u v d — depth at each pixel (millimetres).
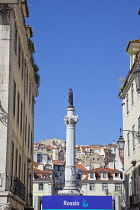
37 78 34312
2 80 18266
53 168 138500
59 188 136375
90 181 83688
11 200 17922
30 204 27984
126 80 32875
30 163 30875
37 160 142750
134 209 30031
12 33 19172
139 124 29062
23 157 25266
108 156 165875
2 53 18578
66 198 7461
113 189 82750
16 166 21641
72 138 55344
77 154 174125
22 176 24703
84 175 95250
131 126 32031
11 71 18672
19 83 22844
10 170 18469
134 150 30688
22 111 24797
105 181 83562
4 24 18891
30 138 31344
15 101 20734
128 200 33469
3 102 17953
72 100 56812
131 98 32156
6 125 17719
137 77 10258
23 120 25156
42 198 7504
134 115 30781
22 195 22500
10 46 18766
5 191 16719
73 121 55250
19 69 22734
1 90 18109
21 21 21875
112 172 84875
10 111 18250
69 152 54719
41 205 7477
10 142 18250
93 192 83000
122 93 35500
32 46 28469
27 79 28219
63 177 140125
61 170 140750
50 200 7461
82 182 84000
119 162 91625
